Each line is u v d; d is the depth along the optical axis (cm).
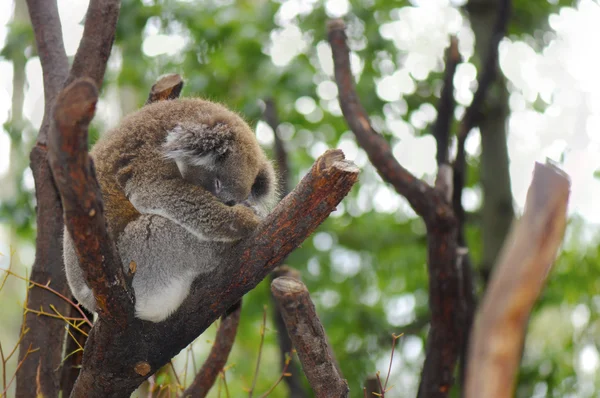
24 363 591
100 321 459
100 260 411
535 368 1140
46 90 662
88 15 624
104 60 629
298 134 1459
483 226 1158
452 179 827
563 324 1226
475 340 235
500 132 1192
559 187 235
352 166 438
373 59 1219
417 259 1377
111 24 628
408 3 1251
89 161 374
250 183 646
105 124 1234
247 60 1162
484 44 1215
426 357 731
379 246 1341
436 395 717
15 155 1253
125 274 464
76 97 346
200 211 559
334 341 1262
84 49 621
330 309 1265
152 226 570
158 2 1171
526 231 236
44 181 618
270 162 720
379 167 717
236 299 491
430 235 709
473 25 1247
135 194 574
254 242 471
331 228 1348
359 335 1242
